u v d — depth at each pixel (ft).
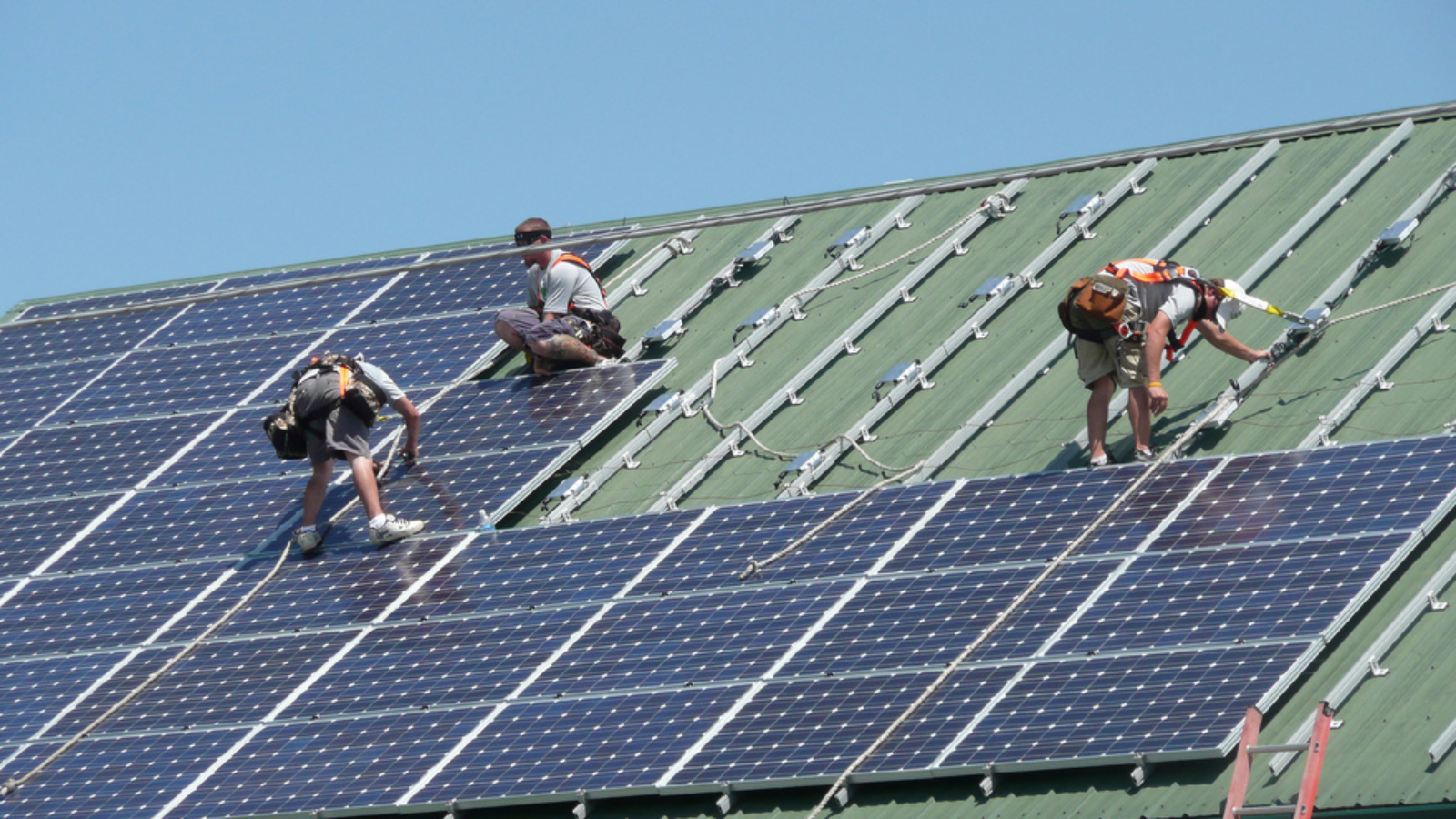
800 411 265.95
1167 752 172.24
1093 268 276.41
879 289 290.35
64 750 222.48
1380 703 176.45
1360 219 264.31
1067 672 186.70
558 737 199.93
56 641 249.75
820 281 297.74
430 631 228.43
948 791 181.68
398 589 241.55
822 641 202.80
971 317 272.10
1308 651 178.50
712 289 308.60
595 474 263.29
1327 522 197.26
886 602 206.49
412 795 196.95
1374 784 167.02
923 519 221.05
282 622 241.55
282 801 201.77
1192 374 243.40
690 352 292.61
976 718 184.44
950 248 294.46
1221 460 214.90
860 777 182.50
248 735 216.13
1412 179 269.03
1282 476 208.33
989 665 191.31
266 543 263.70
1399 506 195.83
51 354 353.92
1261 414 230.27
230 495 279.49
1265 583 190.29
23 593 264.52
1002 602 200.13
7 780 218.59
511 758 198.90
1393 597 188.14
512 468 265.34
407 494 266.77
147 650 241.96
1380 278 249.14
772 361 281.54
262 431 296.10
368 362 305.12
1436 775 165.27
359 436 260.42
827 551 220.23
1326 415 223.10
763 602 213.46
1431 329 234.38
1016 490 221.46
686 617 214.90
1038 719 181.47
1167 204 285.23
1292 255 262.06
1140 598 194.18
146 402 318.45
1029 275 278.05
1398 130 280.72
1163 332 223.51
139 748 219.61
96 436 309.63
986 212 299.58
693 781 187.73
